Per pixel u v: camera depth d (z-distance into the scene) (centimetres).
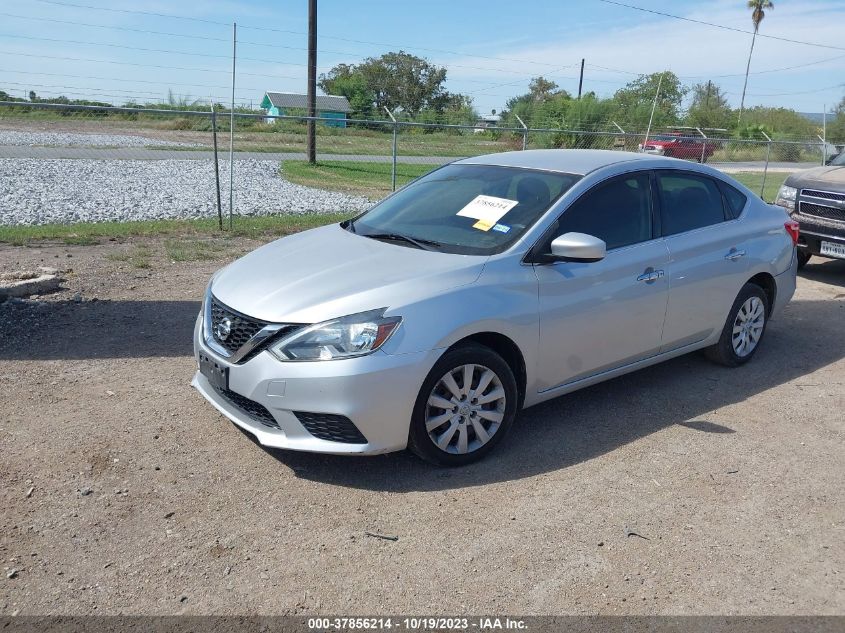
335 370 360
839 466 427
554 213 445
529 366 426
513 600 303
